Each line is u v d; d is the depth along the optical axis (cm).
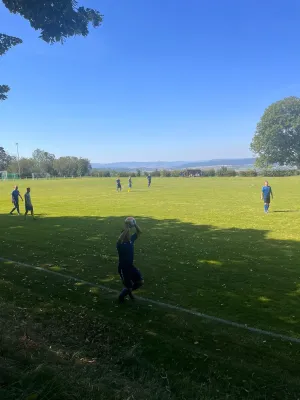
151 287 743
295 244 1120
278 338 523
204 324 569
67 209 2102
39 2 680
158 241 1178
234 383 412
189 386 399
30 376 333
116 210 2023
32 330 507
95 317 589
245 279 789
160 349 489
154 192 3416
